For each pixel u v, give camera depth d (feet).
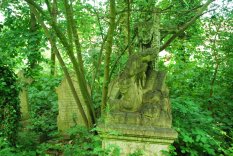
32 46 20.63
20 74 27.55
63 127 23.88
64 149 17.20
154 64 16.46
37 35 20.35
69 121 23.90
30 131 22.27
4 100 18.94
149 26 16.72
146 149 14.28
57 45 22.08
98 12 20.30
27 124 25.26
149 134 14.02
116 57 22.30
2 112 18.97
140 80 15.23
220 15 21.88
